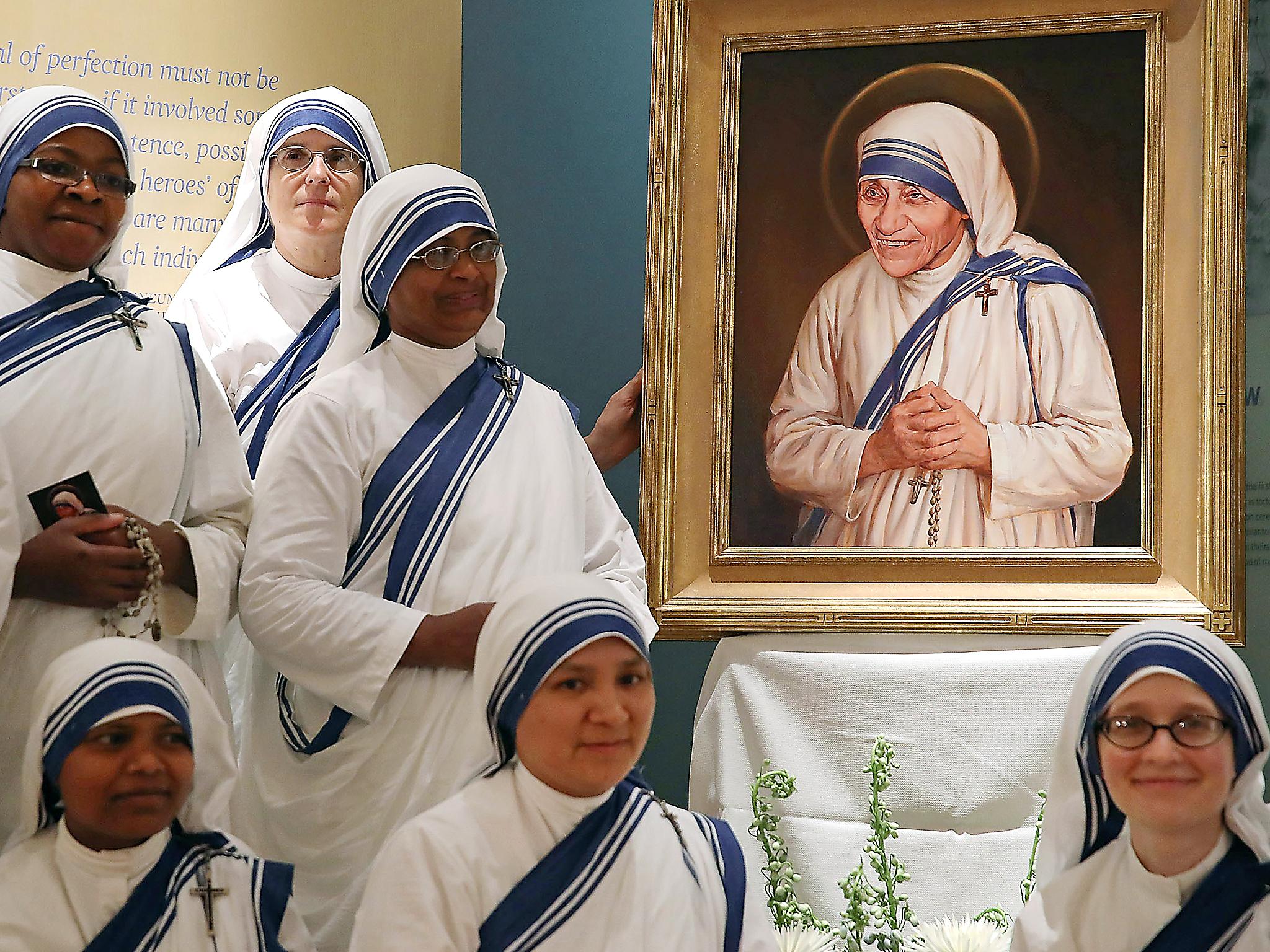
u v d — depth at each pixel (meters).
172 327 3.08
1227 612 3.30
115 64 4.07
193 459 3.00
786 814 3.36
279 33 4.19
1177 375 3.41
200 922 2.41
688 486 3.57
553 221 4.49
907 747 3.34
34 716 2.40
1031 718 3.33
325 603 2.87
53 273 2.96
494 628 2.33
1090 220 3.49
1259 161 4.13
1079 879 2.43
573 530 3.10
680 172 3.62
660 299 3.59
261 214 3.79
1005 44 3.57
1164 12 3.48
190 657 2.96
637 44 4.47
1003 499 3.46
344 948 2.83
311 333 3.61
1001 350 3.50
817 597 3.48
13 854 2.42
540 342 4.46
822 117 3.63
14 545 2.68
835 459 3.54
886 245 3.58
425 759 2.85
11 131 2.93
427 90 4.33
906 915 2.86
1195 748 2.29
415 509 3.00
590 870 2.25
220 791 2.58
